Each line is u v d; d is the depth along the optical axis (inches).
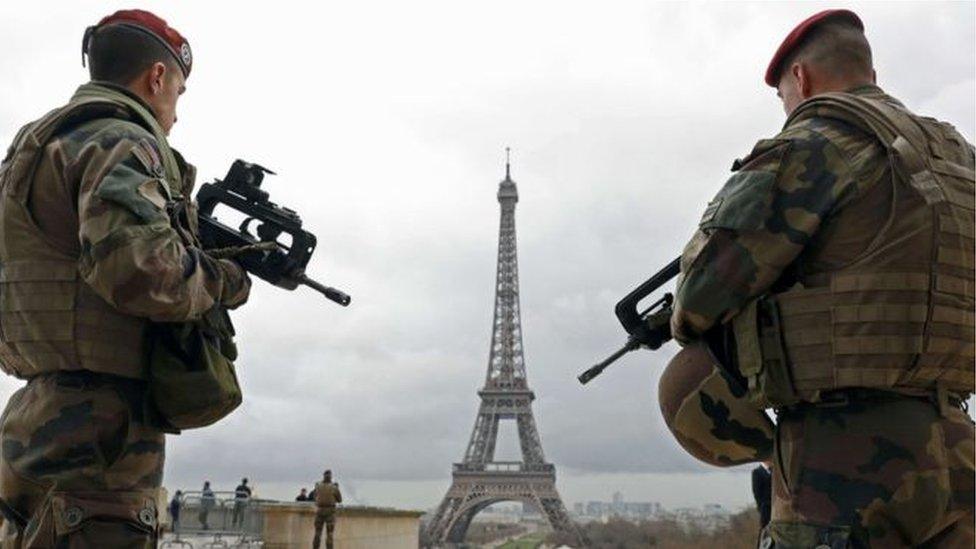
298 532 1544.0
